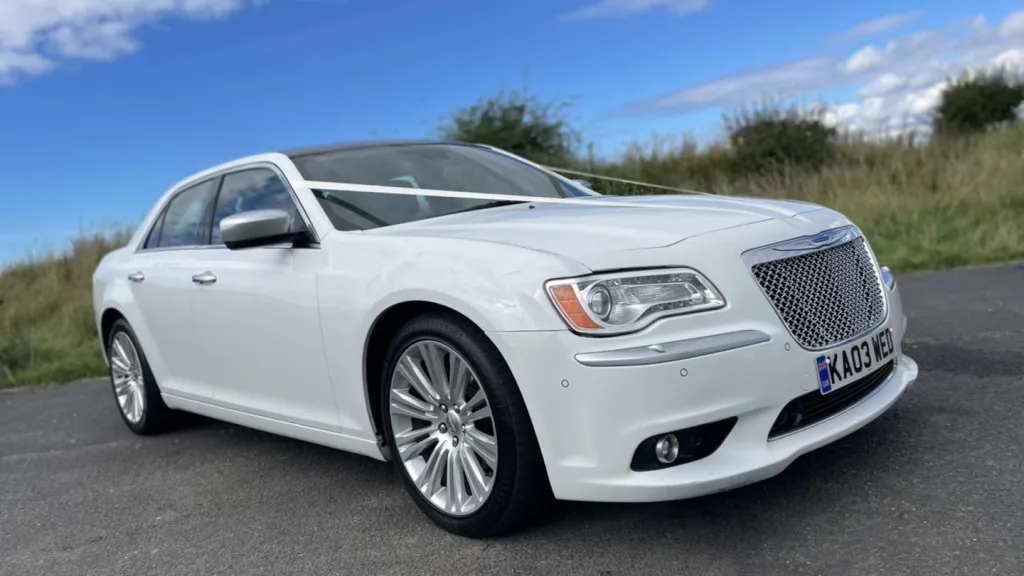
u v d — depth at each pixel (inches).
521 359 109.4
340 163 163.5
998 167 455.8
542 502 117.3
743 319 110.3
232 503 153.3
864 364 121.9
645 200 148.3
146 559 132.3
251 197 166.4
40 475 186.4
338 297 134.3
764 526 116.4
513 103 574.9
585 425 106.5
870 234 396.8
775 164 557.6
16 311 436.8
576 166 571.2
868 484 125.3
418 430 129.6
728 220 122.7
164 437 207.8
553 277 108.8
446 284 117.0
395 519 135.8
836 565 104.1
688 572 106.7
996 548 103.4
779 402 110.4
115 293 202.4
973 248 342.0
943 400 159.6
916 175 485.4
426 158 172.9
